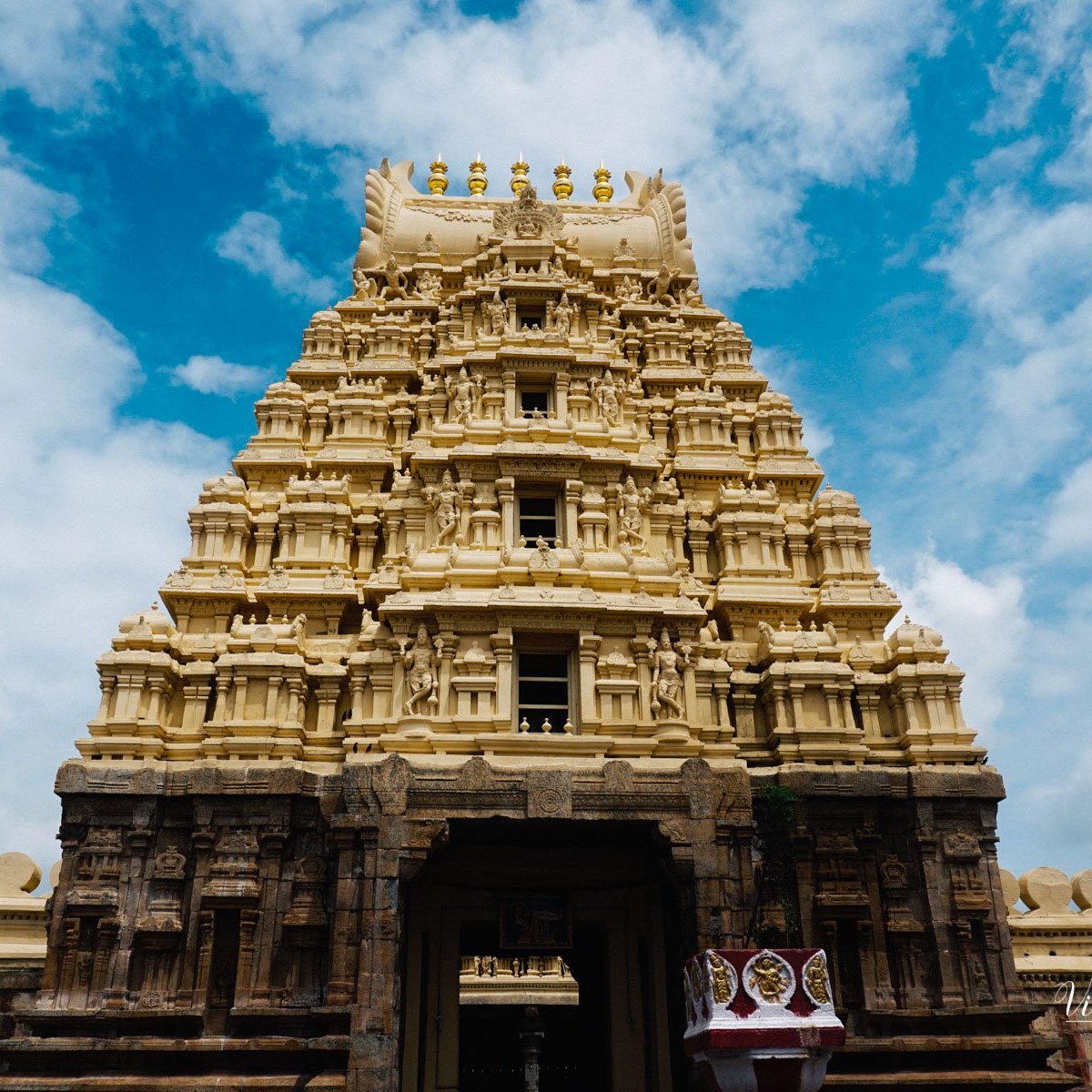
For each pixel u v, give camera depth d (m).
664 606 28.88
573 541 30.22
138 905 25.53
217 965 25.05
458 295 37.28
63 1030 24.16
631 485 31.70
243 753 26.89
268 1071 23.70
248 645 28.98
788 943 24.56
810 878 26.34
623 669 27.88
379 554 32.94
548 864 28.34
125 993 24.62
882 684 29.64
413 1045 26.17
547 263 37.81
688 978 17.97
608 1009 27.69
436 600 27.77
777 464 36.03
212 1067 23.72
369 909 23.52
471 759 25.02
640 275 42.88
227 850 25.75
